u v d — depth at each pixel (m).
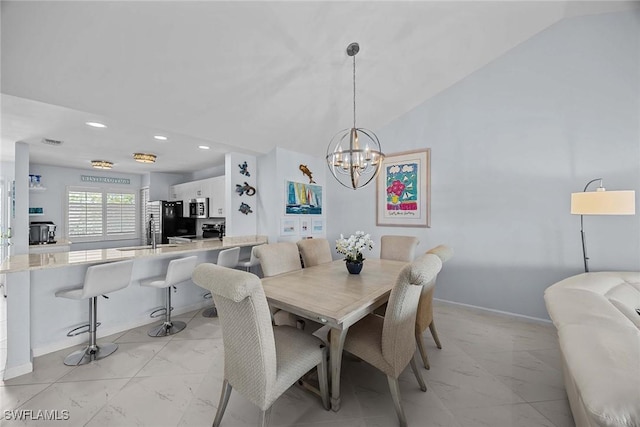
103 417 1.57
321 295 1.76
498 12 2.50
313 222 4.46
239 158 3.94
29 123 2.51
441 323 2.91
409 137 3.73
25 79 1.86
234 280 1.14
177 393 1.79
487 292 3.16
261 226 4.12
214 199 4.78
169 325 2.75
